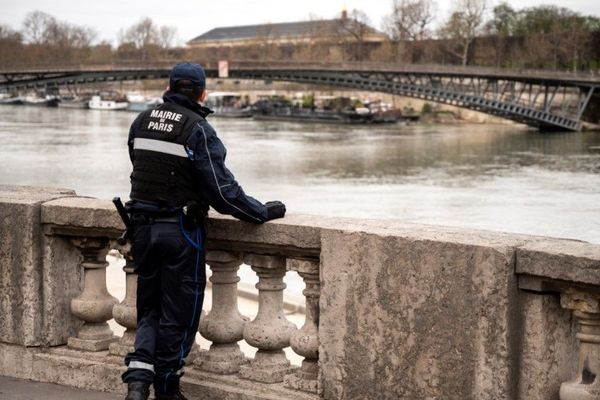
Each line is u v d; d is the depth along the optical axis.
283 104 168.38
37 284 6.62
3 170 63.47
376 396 5.32
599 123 146.00
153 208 5.40
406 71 134.62
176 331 5.55
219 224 5.80
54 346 6.69
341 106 181.38
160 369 5.61
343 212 48.72
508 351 4.84
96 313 6.59
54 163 68.31
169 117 5.45
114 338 6.70
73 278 6.74
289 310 15.29
